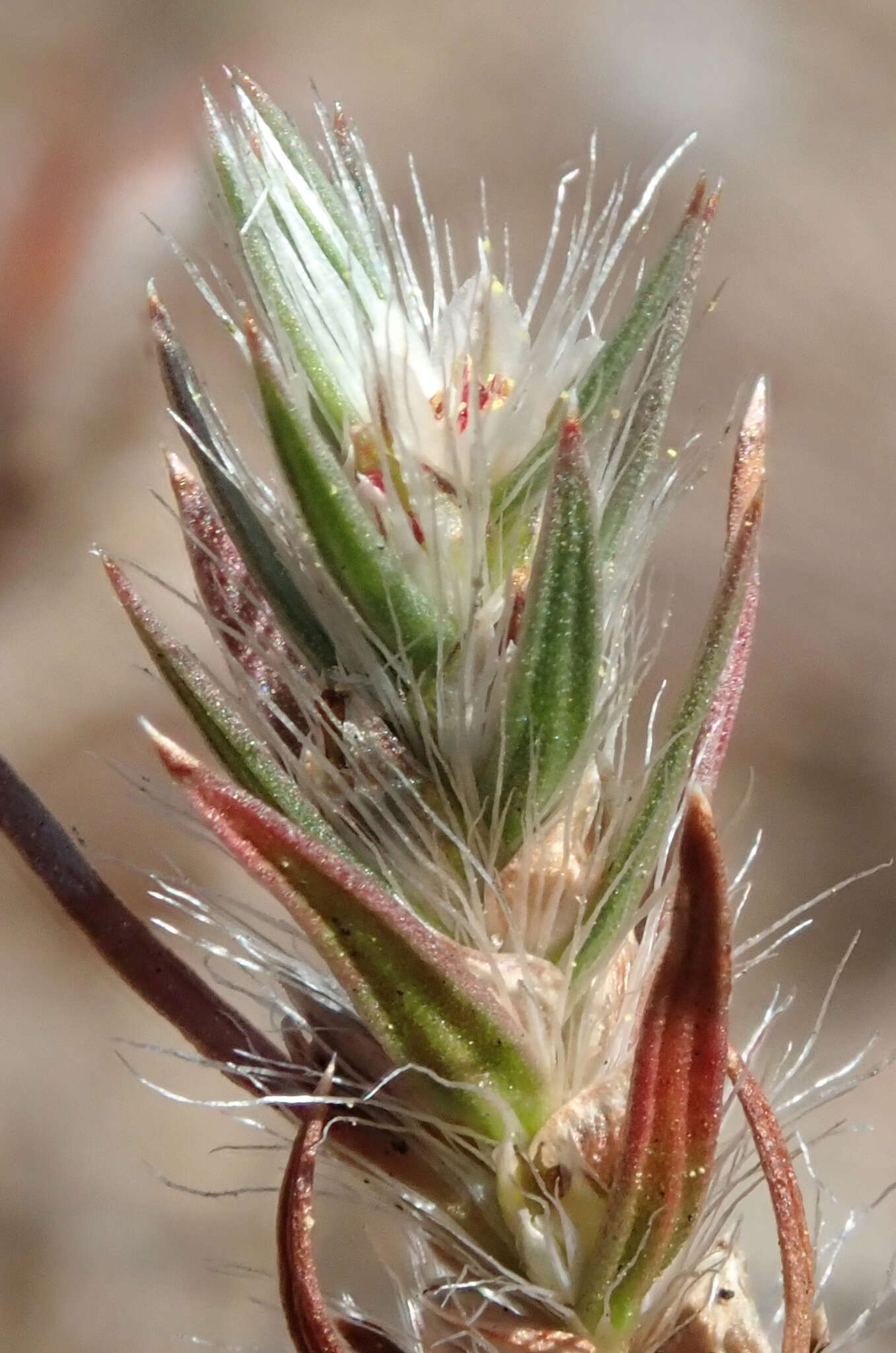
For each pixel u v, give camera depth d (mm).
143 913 132
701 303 242
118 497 187
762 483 59
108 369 181
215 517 59
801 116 260
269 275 57
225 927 59
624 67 260
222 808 55
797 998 188
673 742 57
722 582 57
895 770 212
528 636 57
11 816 58
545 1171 57
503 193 240
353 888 56
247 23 245
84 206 176
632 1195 56
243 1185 173
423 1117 57
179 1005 58
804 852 206
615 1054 58
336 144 59
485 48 255
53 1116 180
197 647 168
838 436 237
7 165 181
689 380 234
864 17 263
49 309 179
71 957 189
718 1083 56
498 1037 57
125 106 197
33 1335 167
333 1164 59
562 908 58
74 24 219
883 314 239
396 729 58
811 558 230
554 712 57
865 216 250
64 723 182
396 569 57
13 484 184
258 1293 166
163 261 171
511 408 57
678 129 252
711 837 55
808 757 216
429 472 57
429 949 56
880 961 192
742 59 258
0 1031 186
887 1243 151
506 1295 57
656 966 56
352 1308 60
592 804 58
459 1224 58
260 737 58
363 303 57
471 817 57
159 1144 178
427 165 247
